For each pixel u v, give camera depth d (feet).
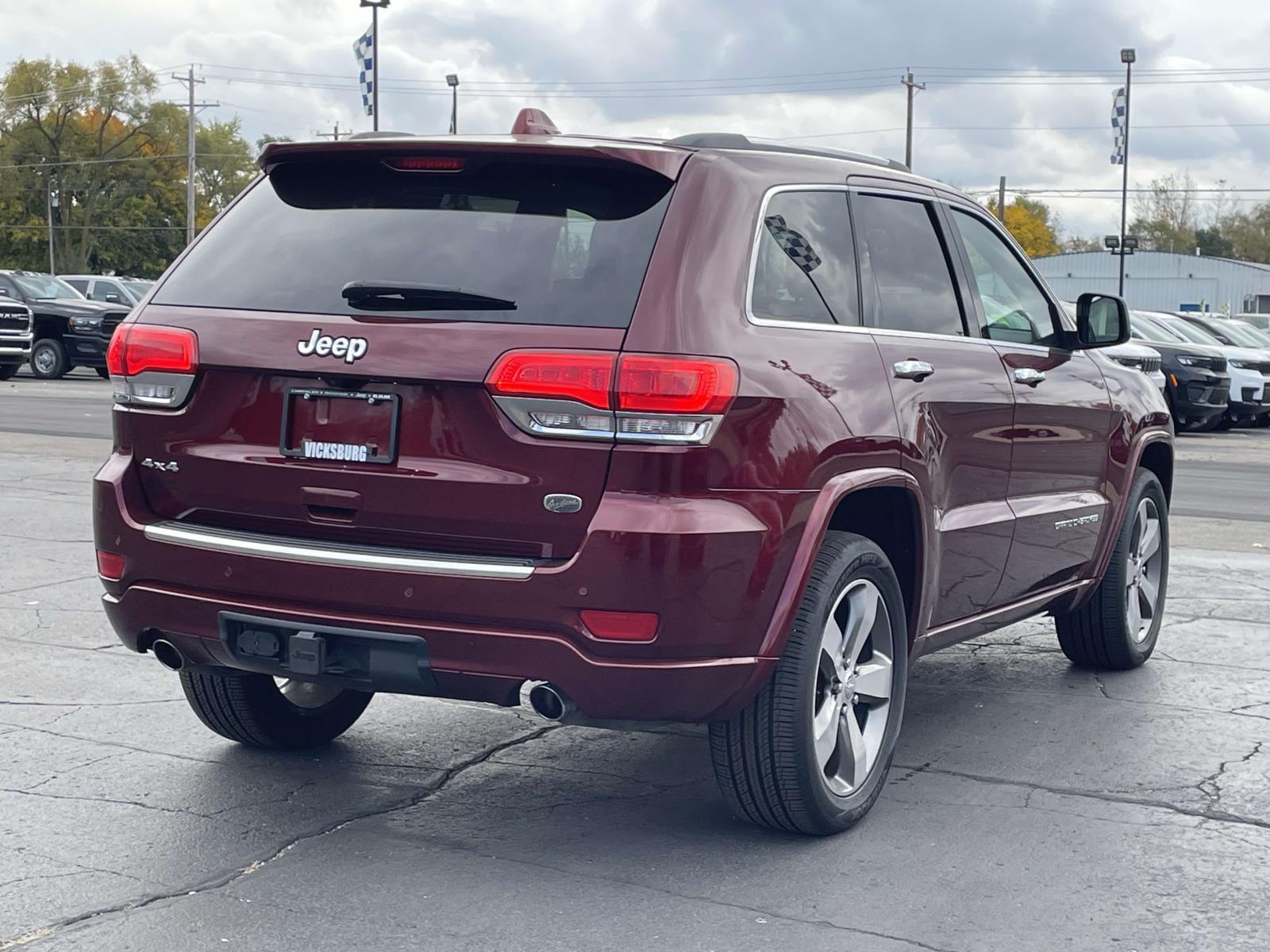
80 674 19.61
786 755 13.30
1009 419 16.88
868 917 12.13
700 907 12.28
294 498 12.98
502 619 12.16
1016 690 20.20
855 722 14.34
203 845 13.50
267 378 13.08
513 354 12.12
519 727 17.85
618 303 12.21
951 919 12.13
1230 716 18.86
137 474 13.87
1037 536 17.84
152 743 16.65
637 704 12.25
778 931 11.80
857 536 14.14
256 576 12.93
